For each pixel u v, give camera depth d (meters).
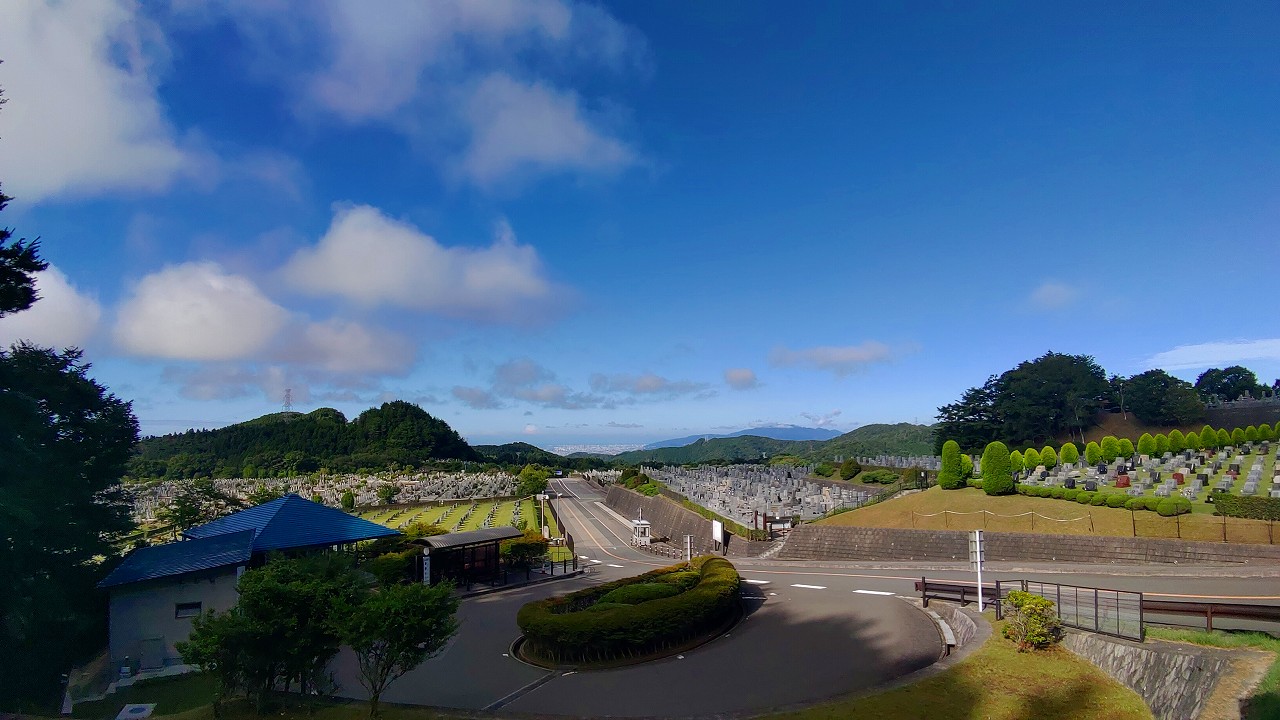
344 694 13.74
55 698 15.53
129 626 17.06
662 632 16.02
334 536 22.52
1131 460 37.97
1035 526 26.45
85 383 21.42
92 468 21.61
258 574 11.56
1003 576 21.67
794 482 52.62
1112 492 27.27
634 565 34.66
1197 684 9.23
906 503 33.69
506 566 29.73
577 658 15.55
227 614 11.20
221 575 18.25
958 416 59.00
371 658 13.13
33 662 16.80
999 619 14.73
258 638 10.49
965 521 28.88
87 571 20.42
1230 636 10.52
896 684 11.15
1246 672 8.97
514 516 57.19
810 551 31.16
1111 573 20.25
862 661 14.29
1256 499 21.95
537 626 16.05
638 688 13.36
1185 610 11.95
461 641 18.08
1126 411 66.62
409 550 26.73
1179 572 19.53
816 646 15.66
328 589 11.49
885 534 28.95
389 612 10.31
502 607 22.97
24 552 17.38
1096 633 12.01
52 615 16.94
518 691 13.66
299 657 10.95
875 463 53.16
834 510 37.12
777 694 12.52
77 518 20.56
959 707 10.07
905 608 18.72
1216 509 23.12
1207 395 77.69
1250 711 7.95
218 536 20.73
